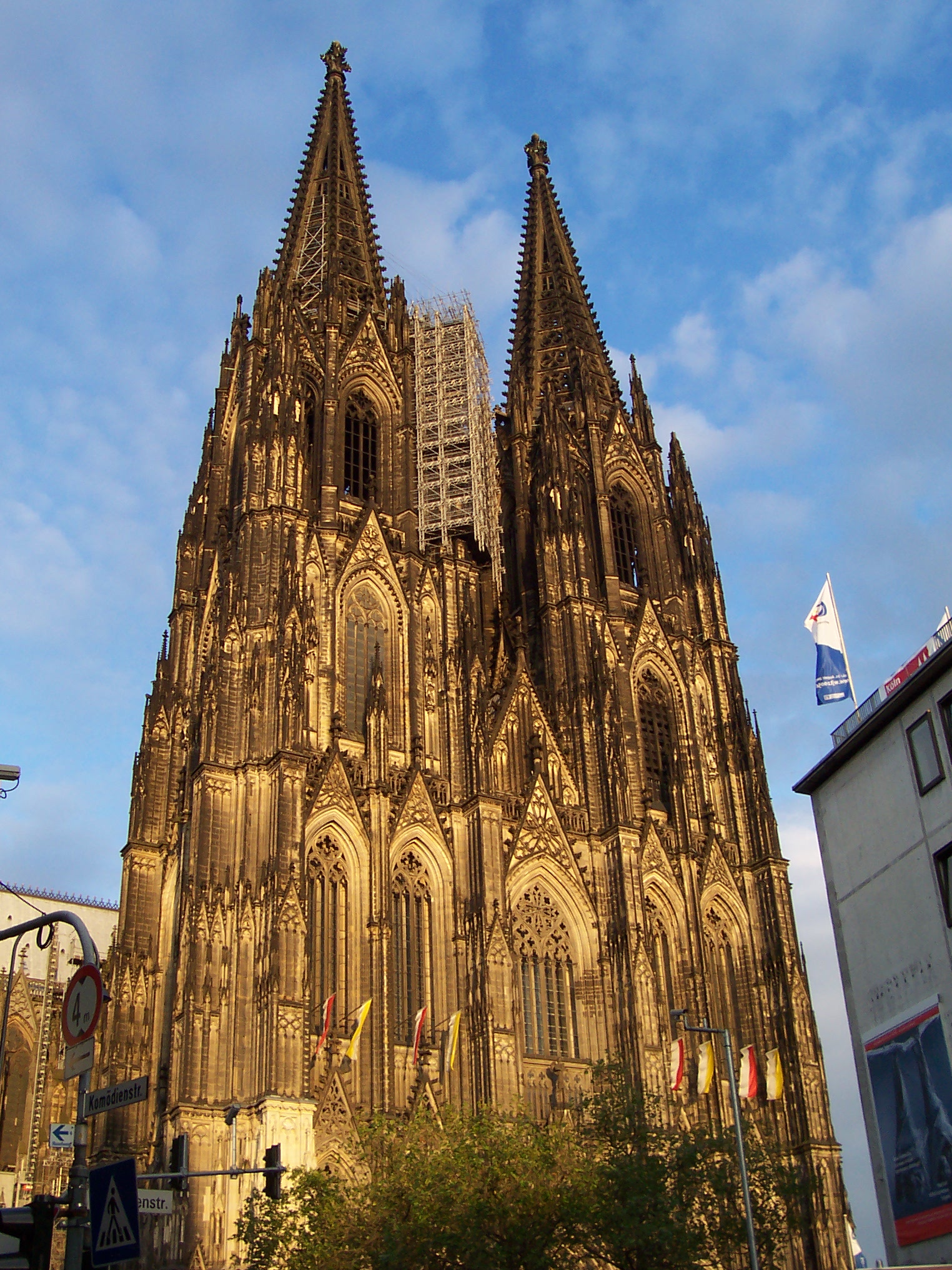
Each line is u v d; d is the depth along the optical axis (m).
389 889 103.50
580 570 132.00
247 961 94.62
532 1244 74.31
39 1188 124.81
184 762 118.62
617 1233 75.56
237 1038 91.62
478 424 151.50
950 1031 72.31
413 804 109.44
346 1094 93.81
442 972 105.06
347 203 154.75
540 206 172.38
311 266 149.38
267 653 107.38
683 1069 109.00
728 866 124.50
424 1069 98.62
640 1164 79.12
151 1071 104.69
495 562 140.62
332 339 131.50
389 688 116.38
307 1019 92.06
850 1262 108.62
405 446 130.12
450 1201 73.38
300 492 118.69
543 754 120.12
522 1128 80.81
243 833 99.50
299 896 96.00
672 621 137.75
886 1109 76.44
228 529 126.25
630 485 146.88
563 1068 105.69
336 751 106.19
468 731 113.94
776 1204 93.88
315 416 128.25
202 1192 86.56
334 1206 75.56
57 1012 139.25
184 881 105.12
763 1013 119.38
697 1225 79.94
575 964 111.94
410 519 125.75
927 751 76.56
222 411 139.62
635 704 129.25
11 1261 40.47
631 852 115.31
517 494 145.50
